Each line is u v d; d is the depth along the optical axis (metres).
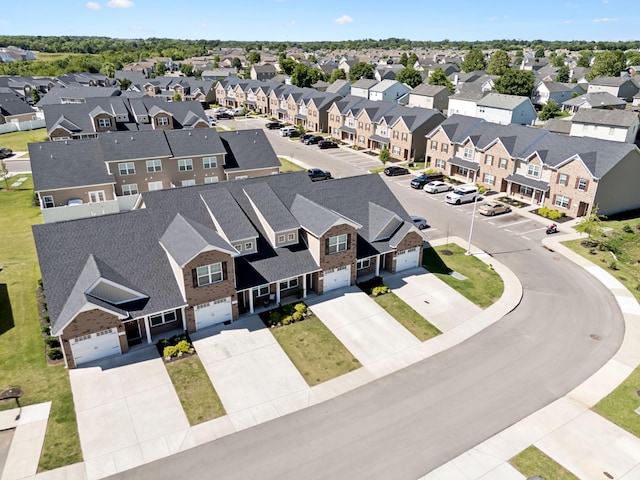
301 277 33.66
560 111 116.62
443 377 26.11
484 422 22.92
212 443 21.56
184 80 138.38
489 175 59.72
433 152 68.19
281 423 22.80
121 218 30.62
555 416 23.28
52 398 23.97
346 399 24.42
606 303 33.88
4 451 20.89
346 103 89.69
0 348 27.73
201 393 24.58
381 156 69.25
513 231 46.78
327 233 32.53
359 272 36.88
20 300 32.78
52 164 50.28
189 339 28.94
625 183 50.03
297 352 28.03
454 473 20.12
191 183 55.81
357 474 20.06
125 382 25.17
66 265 27.72
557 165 50.78
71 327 25.22
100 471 20.00
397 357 27.80
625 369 26.77
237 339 29.06
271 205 34.38
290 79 146.25
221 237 30.72
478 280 36.97
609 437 22.02
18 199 55.12
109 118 77.00
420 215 50.56
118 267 28.42
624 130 78.19
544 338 29.73
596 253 41.91
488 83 135.12
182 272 27.70
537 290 35.62
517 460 20.75
